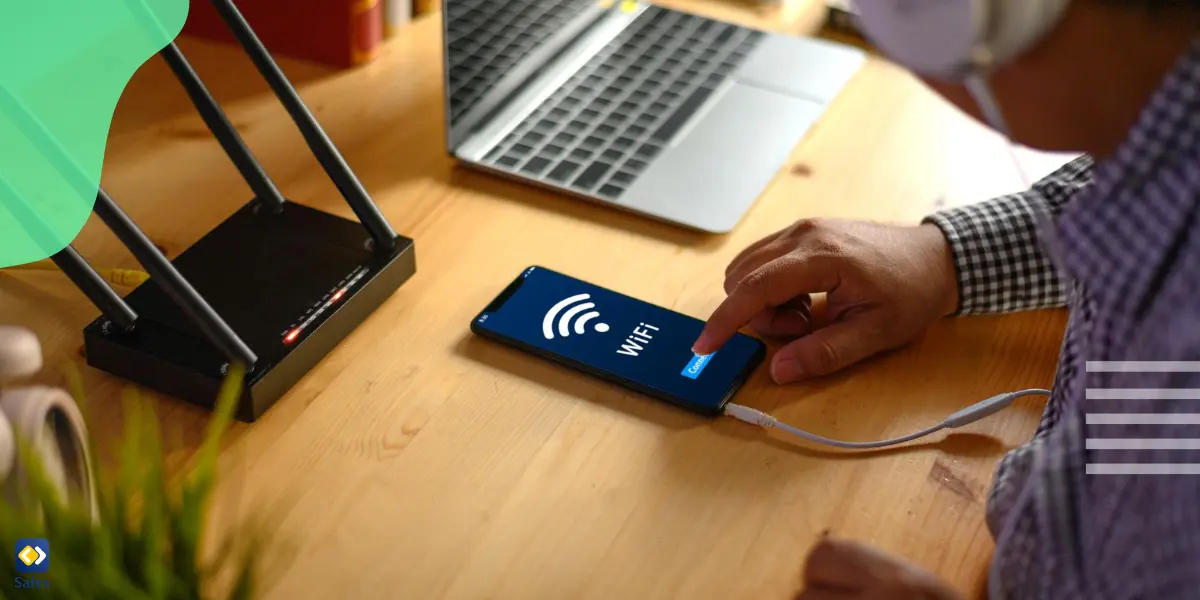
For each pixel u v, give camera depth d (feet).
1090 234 1.80
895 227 2.83
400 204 3.14
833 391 2.62
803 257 2.68
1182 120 1.61
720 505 2.33
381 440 2.43
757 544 2.25
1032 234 2.76
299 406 2.50
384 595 2.12
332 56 3.63
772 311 2.74
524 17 3.40
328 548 2.20
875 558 1.95
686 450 2.45
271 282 2.68
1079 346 2.12
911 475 2.41
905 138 3.48
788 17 4.05
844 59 3.78
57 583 1.48
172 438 2.39
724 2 4.12
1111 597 1.79
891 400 2.60
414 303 2.80
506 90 3.42
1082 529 1.93
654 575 2.18
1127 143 1.68
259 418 2.46
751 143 3.37
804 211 3.17
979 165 3.37
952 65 1.66
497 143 3.32
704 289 2.89
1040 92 1.67
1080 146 1.76
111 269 2.73
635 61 3.71
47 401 1.97
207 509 1.70
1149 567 1.71
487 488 2.34
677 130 3.41
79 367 2.54
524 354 2.67
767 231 3.09
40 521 1.57
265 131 3.34
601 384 2.60
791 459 2.44
